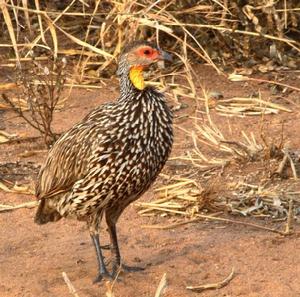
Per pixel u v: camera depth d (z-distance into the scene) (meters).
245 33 16.44
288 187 12.27
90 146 9.70
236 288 9.83
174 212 11.77
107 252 10.78
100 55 16.61
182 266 10.38
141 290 9.89
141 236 11.19
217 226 11.42
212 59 17.00
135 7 15.98
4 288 9.97
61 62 15.72
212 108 15.22
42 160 13.48
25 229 11.45
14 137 14.12
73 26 17.61
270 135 14.09
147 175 9.88
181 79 16.33
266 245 10.82
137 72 9.95
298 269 10.22
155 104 9.88
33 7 17.81
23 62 16.52
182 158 13.27
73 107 15.33
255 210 11.71
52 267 10.44
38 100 14.56
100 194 9.78
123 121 9.73
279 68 16.70
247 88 16.02
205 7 16.27
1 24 17.50
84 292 9.84
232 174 12.72
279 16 17.22
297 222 11.41
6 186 12.62
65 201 10.04
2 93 15.55
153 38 16.75
